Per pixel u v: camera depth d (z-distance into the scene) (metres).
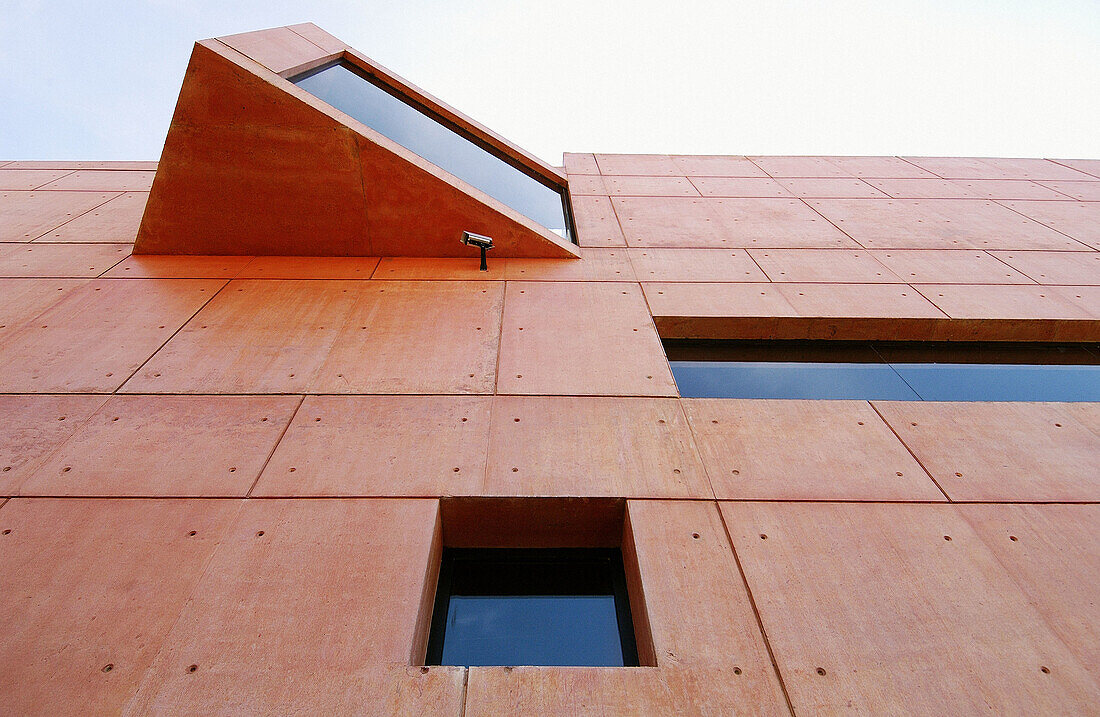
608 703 2.51
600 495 3.53
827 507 3.53
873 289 6.16
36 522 3.23
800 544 3.28
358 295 5.61
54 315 5.16
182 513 3.31
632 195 8.84
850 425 4.27
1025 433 4.25
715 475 3.73
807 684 2.61
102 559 3.04
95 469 3.58
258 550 3.12
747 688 2.58
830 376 5.16
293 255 6.35
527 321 5.31
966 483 3.75
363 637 2.73
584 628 3.23
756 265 6.61
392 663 2.63
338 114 5.88
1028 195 9.06
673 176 9.84
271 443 3.82
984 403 4.62
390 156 5.91
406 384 4.41
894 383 5.09
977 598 3.02
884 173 10.15
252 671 2.58
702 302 5.78
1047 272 6.60
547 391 4.42
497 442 3.90
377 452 3.78
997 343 5.73
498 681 2.58
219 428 3.94
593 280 6.13
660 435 4.05
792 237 7.38
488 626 3.22
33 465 3.59
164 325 5.06
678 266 6.53
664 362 4.84
